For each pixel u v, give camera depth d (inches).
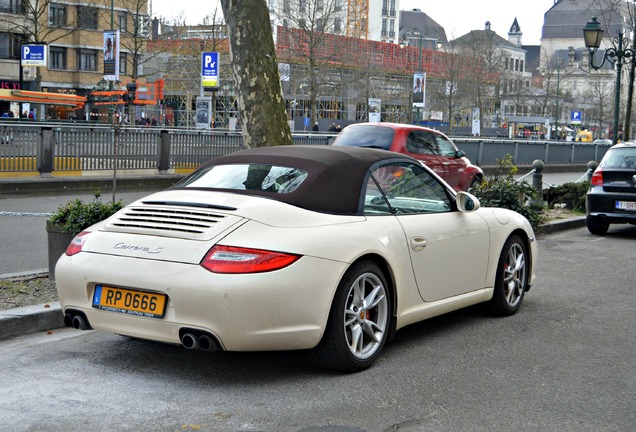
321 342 197.5
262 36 421.1
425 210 239.9
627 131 987.3
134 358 216.2
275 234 188.9
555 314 284.5
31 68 2608.3
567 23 7332.7
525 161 1382.9
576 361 223.0
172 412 174.1
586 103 4766.2
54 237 300.0
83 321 199.9
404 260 220.4
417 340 242.7
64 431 162.1
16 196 727.1
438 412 177.2
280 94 431.5
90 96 2181.3
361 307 206.2
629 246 485.1
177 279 182.2
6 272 351.6
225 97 2502.5
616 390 197.0
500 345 238.5
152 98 2583.7
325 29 2519.7
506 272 276.8
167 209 202.2
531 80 6387.8
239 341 181.3
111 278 190.7
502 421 172.4
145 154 853.8
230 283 178.9
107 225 205.0
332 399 184.5
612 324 271.0
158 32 3211.1
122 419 169.3
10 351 222.5
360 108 2933.1
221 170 221.8
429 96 3171.8
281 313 184.2
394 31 5231.3
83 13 2753.4
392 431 164.7
